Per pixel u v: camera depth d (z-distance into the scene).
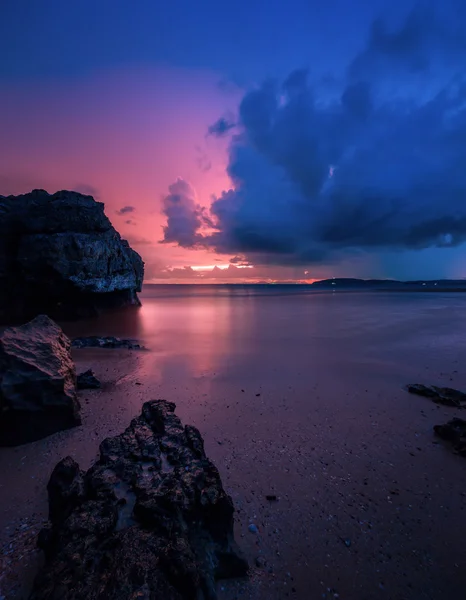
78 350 19.30
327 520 5.27
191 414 9.65
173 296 105.31
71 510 4.35
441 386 12.62
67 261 34.25
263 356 17.73
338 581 4.18
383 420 9.27
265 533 4.95
